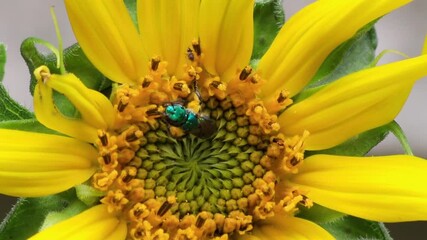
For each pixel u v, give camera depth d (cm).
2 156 10
